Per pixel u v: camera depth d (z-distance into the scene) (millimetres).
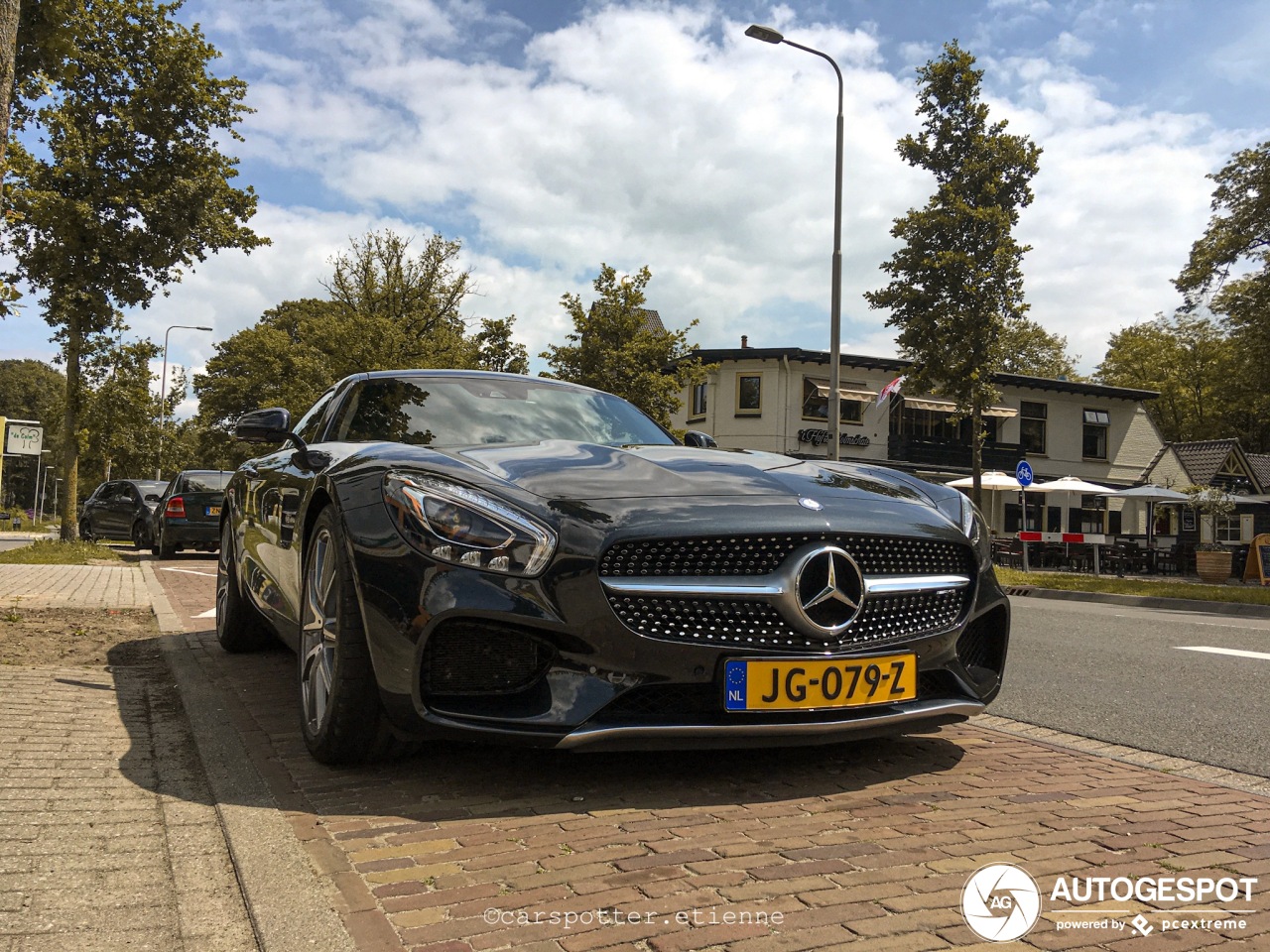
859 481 3088
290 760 2828
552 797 2494
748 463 3061
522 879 1952
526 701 2408
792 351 27516
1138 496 22609
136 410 15797
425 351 21266
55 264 14195
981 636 3053
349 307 22219
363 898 1842
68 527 15172
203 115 15008
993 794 2654
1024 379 31328
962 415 19078
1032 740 3430
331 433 3719
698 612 2455
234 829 2205
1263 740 3576
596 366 19250
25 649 4816
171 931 1725
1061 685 4785
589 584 2379
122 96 14703
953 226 17844
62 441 15266
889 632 2701
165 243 14742
